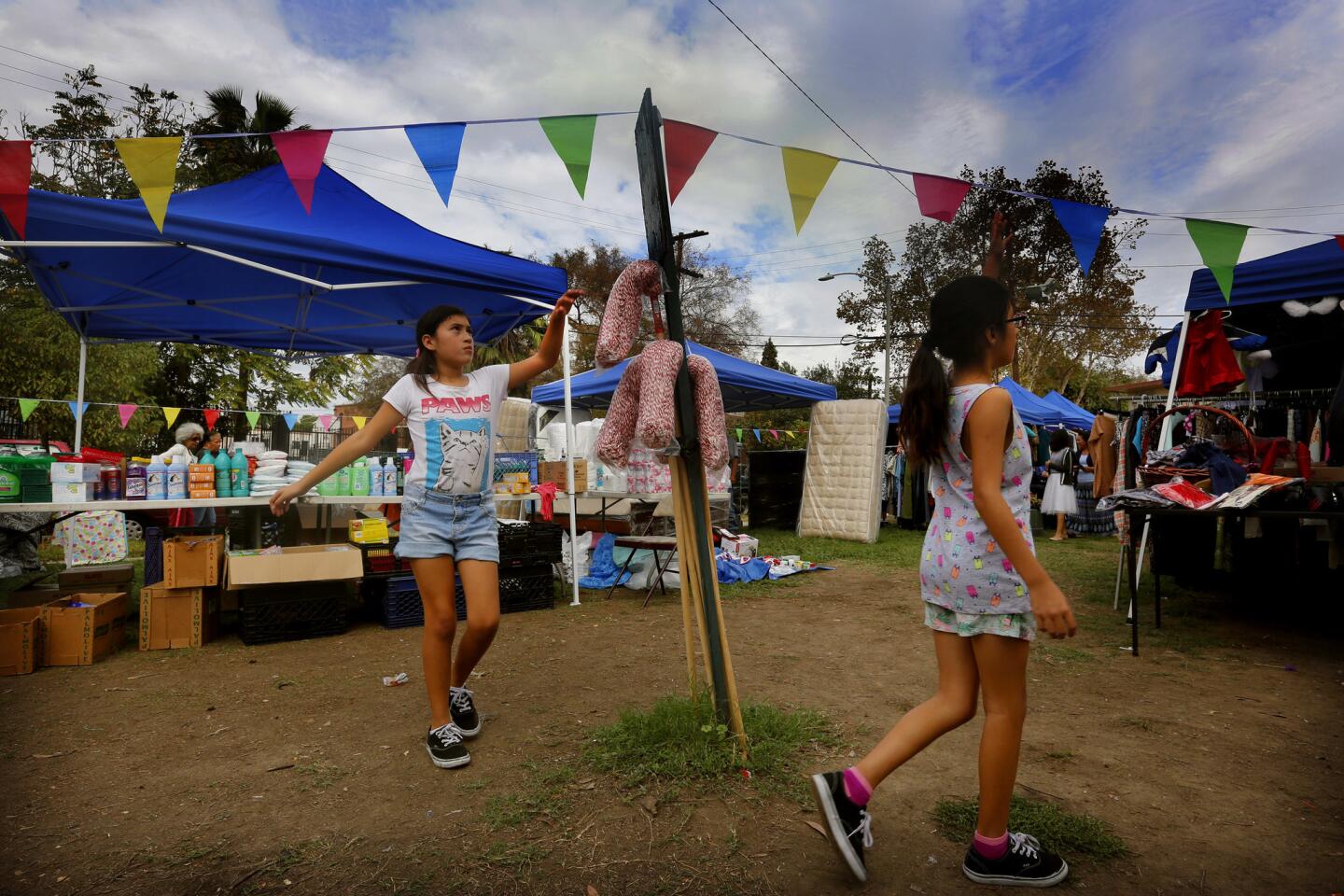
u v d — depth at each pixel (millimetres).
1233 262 2885
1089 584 6992
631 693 3775
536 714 3439
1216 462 4676
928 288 28266
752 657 4477
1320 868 2076
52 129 13062
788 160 2760
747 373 10648
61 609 4523
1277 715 3395
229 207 5031
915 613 5812
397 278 5539
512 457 6469
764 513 13211
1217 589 6539
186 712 3537
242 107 15914
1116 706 3537
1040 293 21375
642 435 2594
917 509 12852
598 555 7680
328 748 3064
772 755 2805
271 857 2191
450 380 3041
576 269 34656
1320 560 5539
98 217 4414
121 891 2012
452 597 2943
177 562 4824
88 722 3398
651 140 2758
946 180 2809
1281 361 6801
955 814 2373
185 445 6973
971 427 1882
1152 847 2193
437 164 2688
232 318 7121
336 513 7586
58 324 12281
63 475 4742
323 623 5145
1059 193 25031
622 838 2271
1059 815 2342
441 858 2174
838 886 2006
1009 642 1911
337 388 16859
